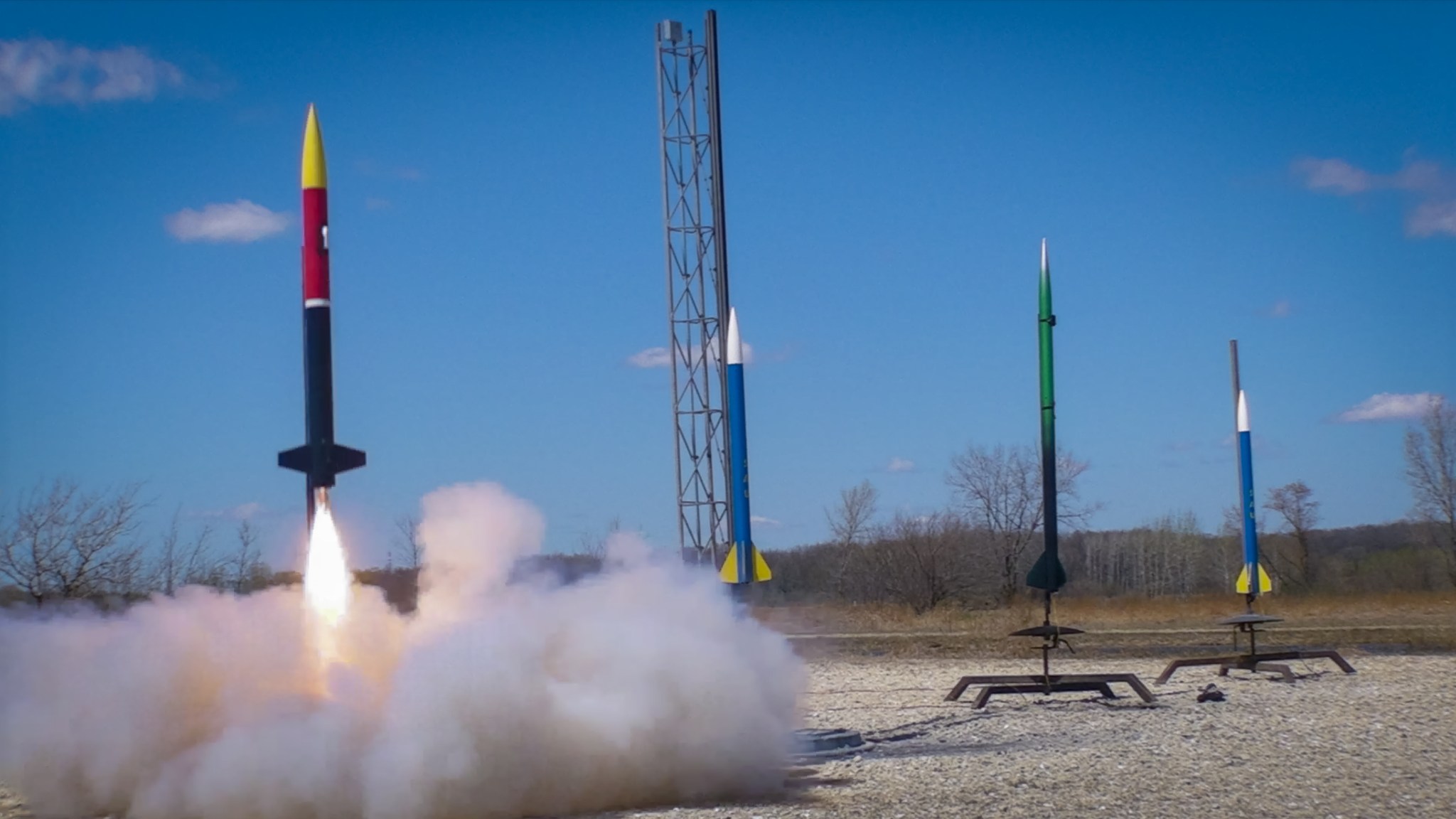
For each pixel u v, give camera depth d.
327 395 15.53
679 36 31.86
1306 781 13.65
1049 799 12.79
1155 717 19.39
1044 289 21.48
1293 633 34.66
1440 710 19.19
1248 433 28.44
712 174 31.02
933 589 51.53
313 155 15.64
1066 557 79.62
